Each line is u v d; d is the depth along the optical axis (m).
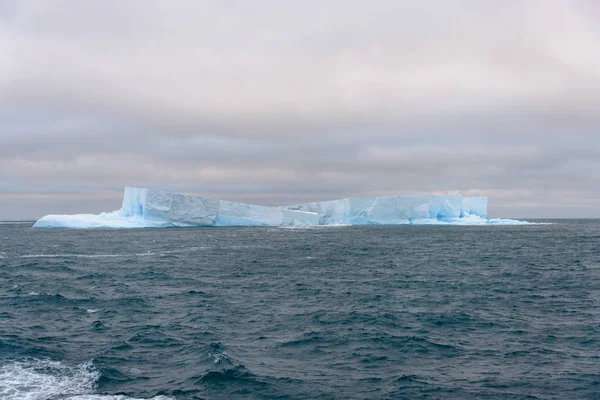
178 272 31.77
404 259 40.03
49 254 44.31
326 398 11.12
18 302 21.28
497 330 16.77
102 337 15.73
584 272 31.77
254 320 18.17
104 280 28.00
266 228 96.56
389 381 12.10
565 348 14.66
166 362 13.35
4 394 10.96
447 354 14.20
